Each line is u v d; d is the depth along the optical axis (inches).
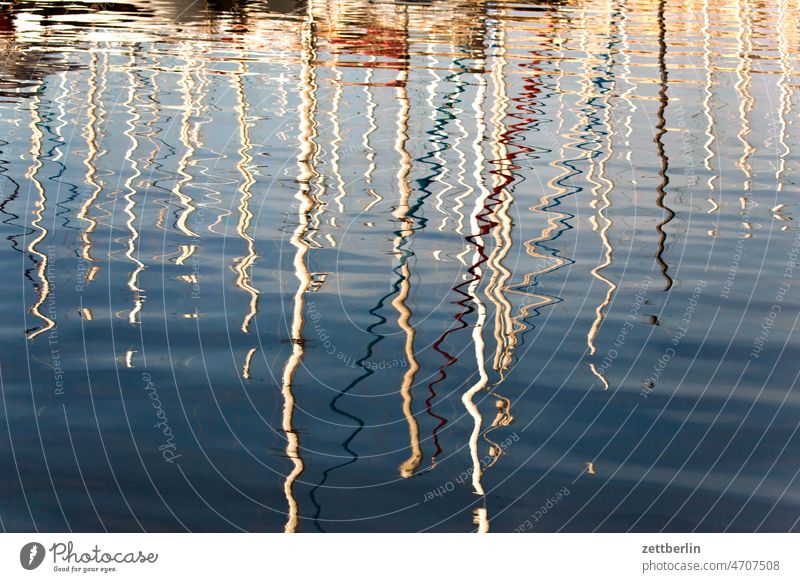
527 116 457.4
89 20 661.3
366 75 527.5
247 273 261.1
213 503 160.2
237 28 658.8
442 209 323.9
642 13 810.2
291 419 185.9
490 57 597.0
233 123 420.8
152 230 291.9
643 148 405.7
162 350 212.7
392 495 163.9
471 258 278.1
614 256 281.4
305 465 170.9
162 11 699.4
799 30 741.3
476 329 229.0
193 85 484.7
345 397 195.3
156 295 243.1
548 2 852.6
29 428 179.2
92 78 494.6
